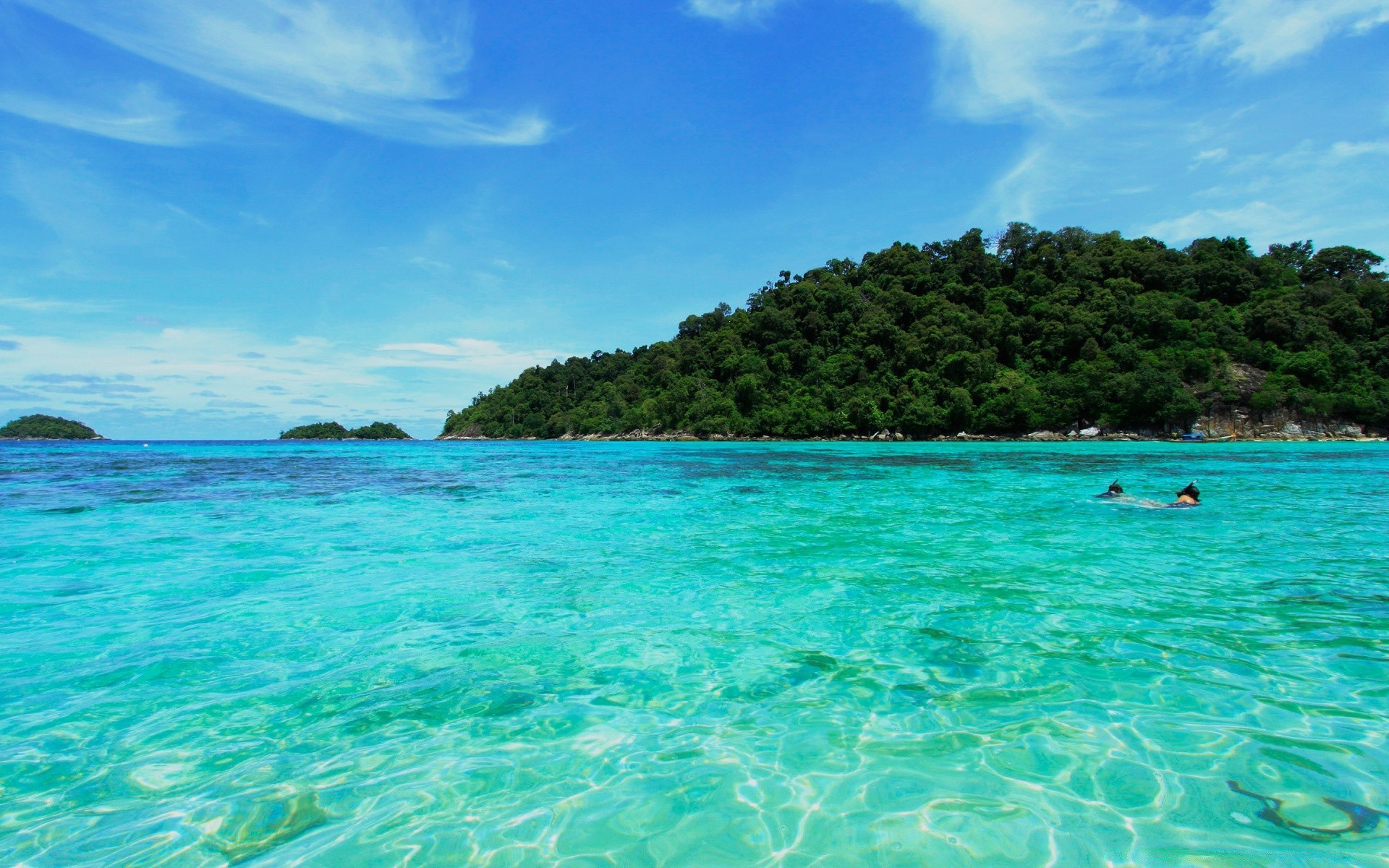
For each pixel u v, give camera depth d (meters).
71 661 4.63
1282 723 3.65
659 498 14.50
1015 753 3.39
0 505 13.05
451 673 4.46
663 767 3.31
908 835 2.74
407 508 12.95
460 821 2.87
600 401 118.88
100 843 2.71
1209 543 8.70
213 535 9.72
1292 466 24.52
